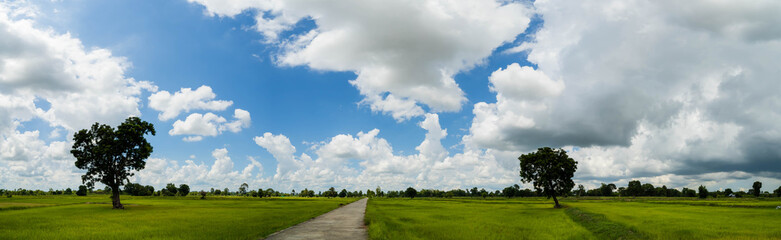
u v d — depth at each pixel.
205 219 36.12
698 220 34.06
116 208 60.50
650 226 28.77
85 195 177.25
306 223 30.80
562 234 26.72
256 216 40.09
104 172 62.16
